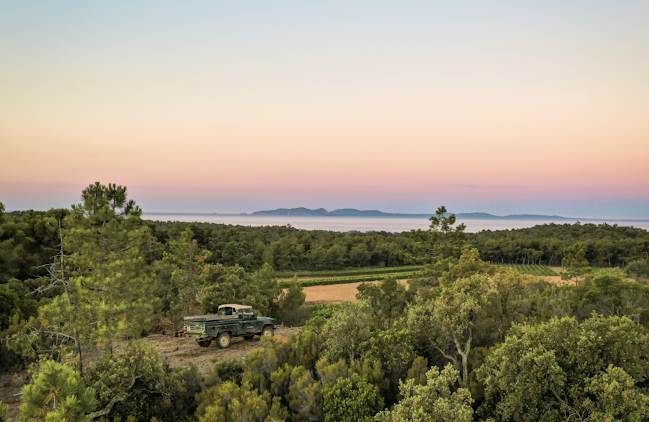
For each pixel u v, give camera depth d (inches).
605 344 457.4
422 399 415.5
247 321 791.1
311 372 557.6
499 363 488.7
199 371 607.2
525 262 4977.9
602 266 4483.3
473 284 606.5
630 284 873.5
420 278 1658.5
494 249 4997.5
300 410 482.9
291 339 650.8
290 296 1397.6
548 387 439.5
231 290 1136.2
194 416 479.2
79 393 267.4
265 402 455.2
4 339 562.9
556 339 470.3
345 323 615.2
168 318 940.6
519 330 520.4
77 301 544.4
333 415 464.1
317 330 714.8
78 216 584.7
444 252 1808.6
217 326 750.5
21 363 600.7
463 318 543.2
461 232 1838.1
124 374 458.9
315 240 4872.0
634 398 384.2
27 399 246.1
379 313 856.3
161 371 500.4
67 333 526.9
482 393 517.0
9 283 1061.8
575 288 1037.2
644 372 439.2
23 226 1483.8
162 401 499.2
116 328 537.0
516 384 443.5
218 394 479.2
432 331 591.5
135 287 614.2
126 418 458.9
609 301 856.9
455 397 416.5
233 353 714.8
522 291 669.9
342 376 530.9
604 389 394.0
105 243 606.2
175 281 978.1
